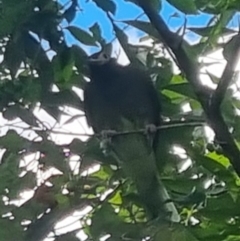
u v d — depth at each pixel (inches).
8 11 130.1
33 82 141.1
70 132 146.3
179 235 131.3
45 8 131.6
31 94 141.8
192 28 143.4
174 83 160.6
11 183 145.0
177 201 140.9
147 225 134.5
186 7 132.6
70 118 147.4
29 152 143.5
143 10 133.4
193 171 157.8
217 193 148.2
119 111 197.3
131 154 165.2
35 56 135.6
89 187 155.8
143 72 189.6
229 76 127.3
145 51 163.0
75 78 149.4
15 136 141.2
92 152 154.0
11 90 141.7
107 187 161.5
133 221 150.9
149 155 164.6
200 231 142.2
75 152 149.5
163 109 168.1
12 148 141.7
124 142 167.0
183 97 162.7
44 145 142.9
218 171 150.6
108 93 198.1
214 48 144.5
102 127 201.3
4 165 144.5
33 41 134.3
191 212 145.4
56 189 149.5
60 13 134.9
